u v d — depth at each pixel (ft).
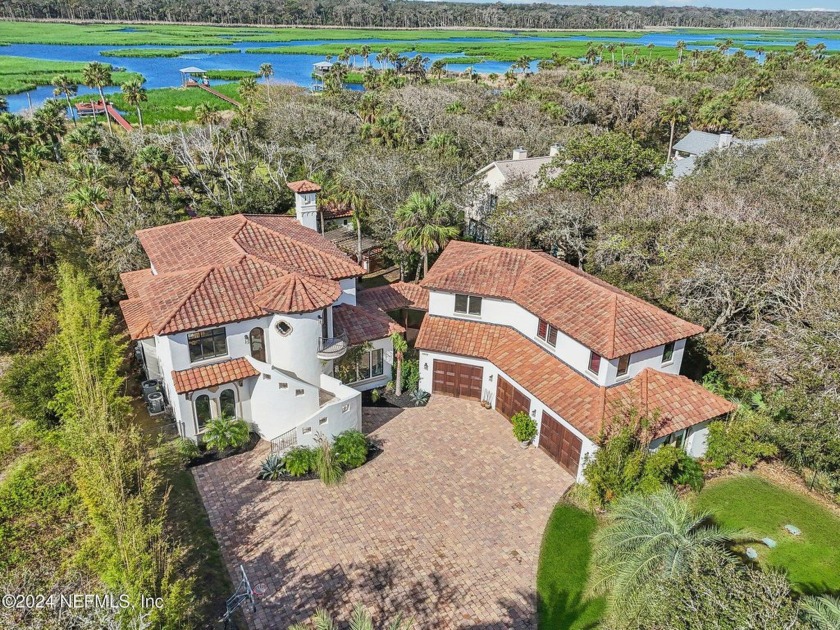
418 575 72.33
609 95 325.62
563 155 174.81
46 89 465.06
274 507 82.48
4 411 97.50
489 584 71.46
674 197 138.10
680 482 86.38
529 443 97.96
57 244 131.23
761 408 96.02
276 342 93.20
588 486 85.56
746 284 105.91
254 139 256.52
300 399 94.63
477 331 110.42
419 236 138.51
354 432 94.17
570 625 66.49
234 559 73.72
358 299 119.85
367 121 284.41
